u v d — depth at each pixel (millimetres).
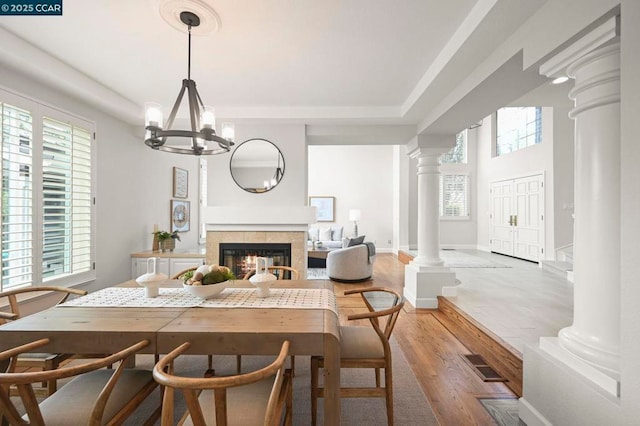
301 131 3988
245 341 1425
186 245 5691
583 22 1405
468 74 2502
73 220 3162
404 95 3326
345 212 9570
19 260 2604
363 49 2375
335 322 1593
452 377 2377
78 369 1086
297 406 2025
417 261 4191
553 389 1640
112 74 2855
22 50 2297
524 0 1632
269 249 3977
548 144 6102
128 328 1468
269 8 1883
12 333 1438
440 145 3957
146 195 4520
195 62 2609
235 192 4031
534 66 1802
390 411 1732
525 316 3172
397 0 1817
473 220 9000
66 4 1874
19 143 2592
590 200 1500
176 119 3852
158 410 1606
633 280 1193
